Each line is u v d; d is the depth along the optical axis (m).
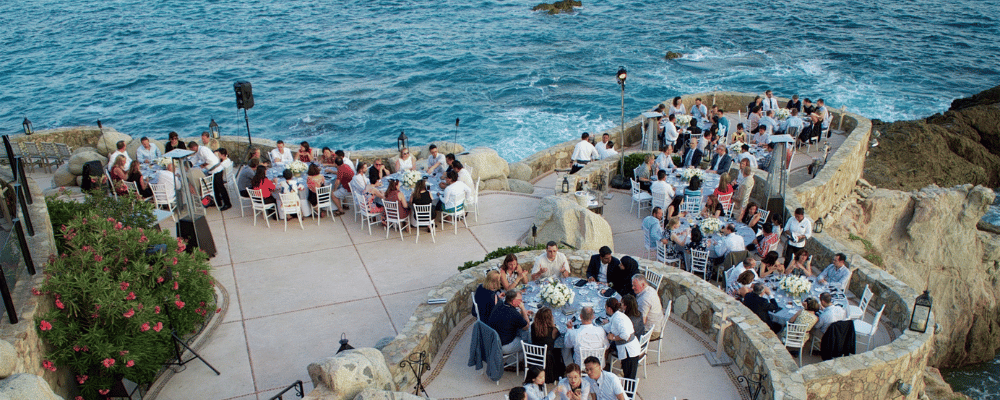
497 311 9.89
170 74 42.31
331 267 13.78
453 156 16.28
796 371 9.39
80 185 18.05
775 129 22.00
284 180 16.05
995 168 33.19
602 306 10.58
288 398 9.91
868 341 11.48
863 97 38.66
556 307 10.52
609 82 40.16
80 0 69.25
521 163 20.56
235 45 50.12
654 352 10.81
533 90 38.38
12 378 7.13
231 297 12.70
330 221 16.00
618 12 61.81
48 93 38.75
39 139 20.75
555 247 11.70
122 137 20.34
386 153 19.83
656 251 14.34
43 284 9.01
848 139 22.31
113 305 9.16
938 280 23.66
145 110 35.69
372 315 12.07
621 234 16.17
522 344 9.65
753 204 14.80
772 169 15.67
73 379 9.50
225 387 10.20
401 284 13.10
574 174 18.05
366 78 41.09
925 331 11.07
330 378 8.45
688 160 18.91
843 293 11.77
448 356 10.78
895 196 22.98
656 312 10.23
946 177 30.72
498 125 32.84
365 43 50.34
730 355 10.69
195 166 17.03
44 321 8.56
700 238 13.57
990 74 42.47
